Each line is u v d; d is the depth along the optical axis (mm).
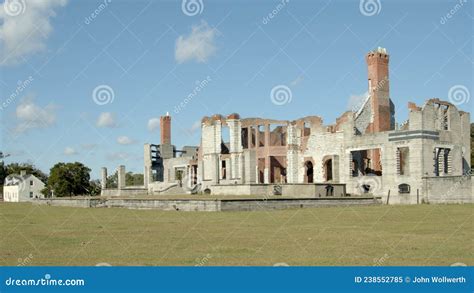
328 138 79250
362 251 22453
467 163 72625
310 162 83062
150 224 35469
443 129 70750
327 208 50812
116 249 23781
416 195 65875
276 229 31078
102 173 99875
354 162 77125
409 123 67812
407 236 27094
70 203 63469
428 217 38719
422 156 66312
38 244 25828
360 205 56219
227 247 23875
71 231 31609
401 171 73250
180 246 24359
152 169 112125
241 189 66125
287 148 85000
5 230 32750
